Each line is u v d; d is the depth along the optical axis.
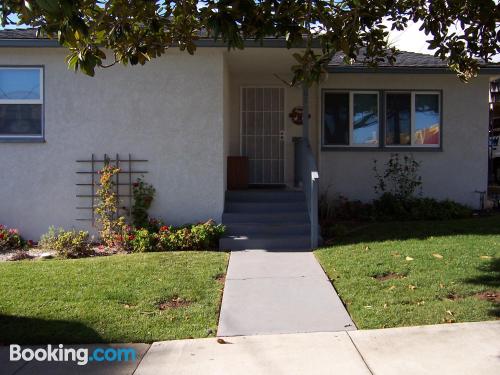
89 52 5.32
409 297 5.97
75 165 9.91
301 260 8.00
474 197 12.70
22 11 4.48
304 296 6.23
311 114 12.61
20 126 9.93
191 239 8.91
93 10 5.48
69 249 8.70
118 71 9.87
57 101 9.86
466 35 7.08
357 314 5.54
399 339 4.88
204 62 9.88
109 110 9.89
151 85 9.90
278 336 5.05
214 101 9.89
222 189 9.98
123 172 9.91
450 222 10.82
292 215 9.90
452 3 6.94
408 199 11.96
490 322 5.21
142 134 9.91
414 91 12.59
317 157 12.58
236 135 12.75
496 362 4.36
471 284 6.36
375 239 9.16
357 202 12.16
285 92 12.75
